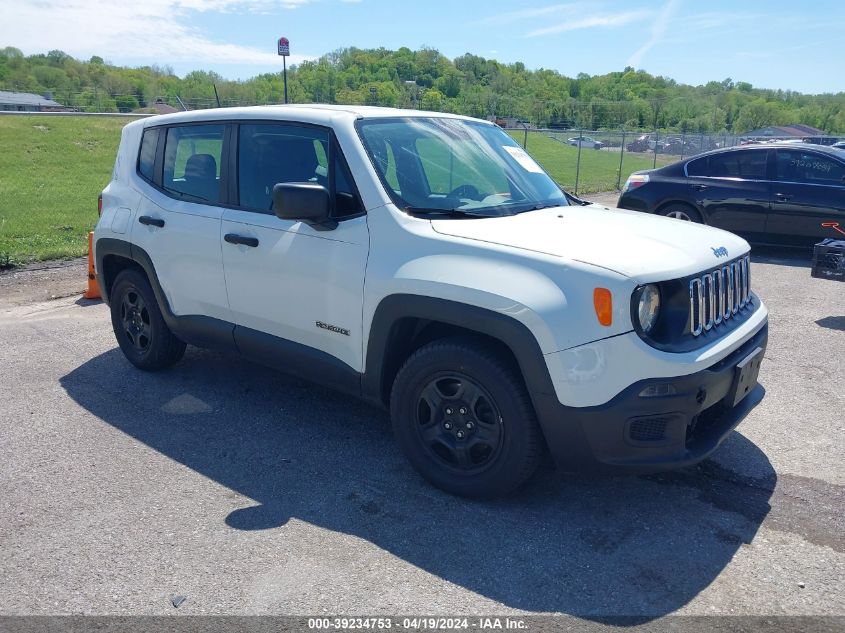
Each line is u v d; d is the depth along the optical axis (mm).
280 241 4070
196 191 4684
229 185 4461
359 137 3922
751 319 3781
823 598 2895
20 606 2814
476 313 3270
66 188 18469
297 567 3068
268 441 4289
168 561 3104
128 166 5230
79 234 11492
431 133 4312
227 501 3609
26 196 16469
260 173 4305
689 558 3154
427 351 3531
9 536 3285
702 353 3221
